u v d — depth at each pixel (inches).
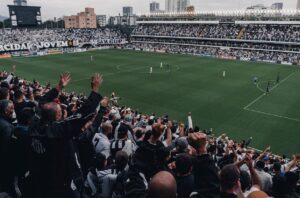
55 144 206.2
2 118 291.9
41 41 4183.1
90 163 318.3
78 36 4800.7
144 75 2635.3
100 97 241.3
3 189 259.4
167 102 1839.3
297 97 1967.3
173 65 3186.5
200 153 230.4
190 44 4830.2
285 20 4092.0
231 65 3228.3
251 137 1332.4
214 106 1765.5
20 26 4451.3
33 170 215.3
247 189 290.0
